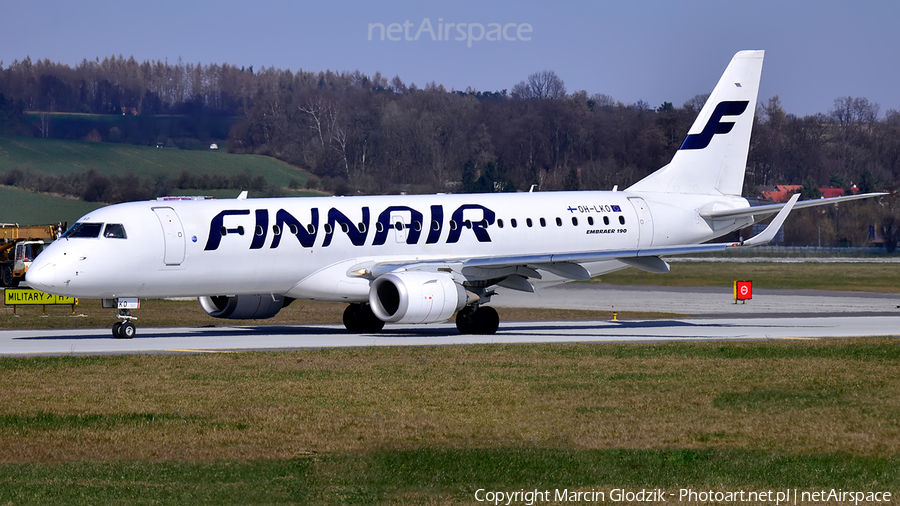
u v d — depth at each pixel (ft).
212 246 332.80
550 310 515.91
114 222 322.55
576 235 404.77
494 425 176.55
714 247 359.05
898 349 290.35
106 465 149.07
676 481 142.31
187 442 163.32
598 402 198.49
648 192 433.07
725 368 247.50
